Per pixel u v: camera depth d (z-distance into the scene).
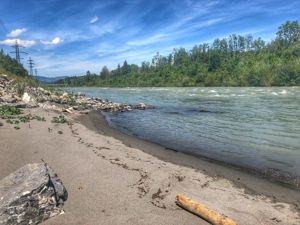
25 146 13.88
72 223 7.57
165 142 17.64
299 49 124.69
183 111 33.50
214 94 63.03
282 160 13.84
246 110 32.69
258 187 10.48
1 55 77.81
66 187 9.62
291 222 8.02
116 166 11.81
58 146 14.34
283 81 100.38
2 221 7.07
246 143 17.30
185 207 8.39
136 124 24.56
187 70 152.62
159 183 10.27
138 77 174.62
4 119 19.67
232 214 8.34
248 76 111.50
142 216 7.99
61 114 25.05
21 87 32.62
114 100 52.00
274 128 21.69
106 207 8.41
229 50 172.25
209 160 13.84
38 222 7.54
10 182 8.29
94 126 21.88
